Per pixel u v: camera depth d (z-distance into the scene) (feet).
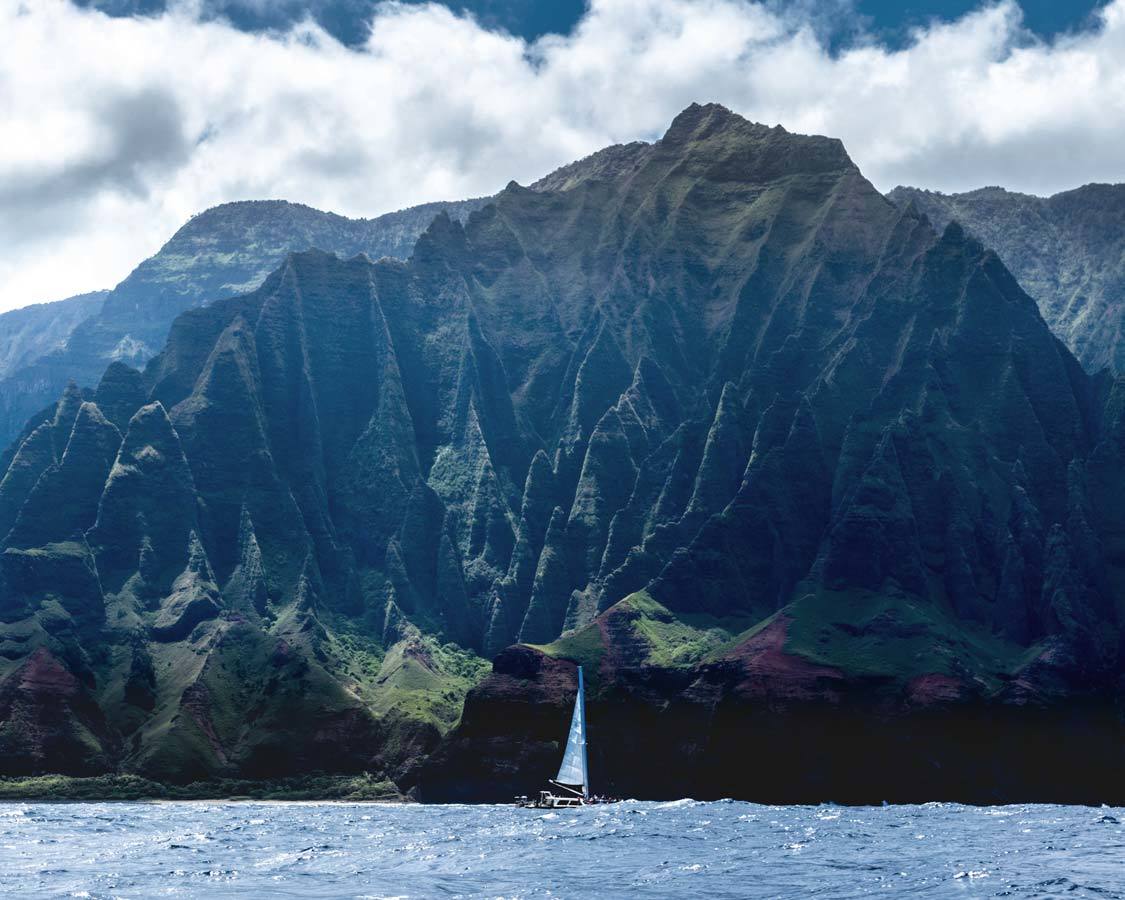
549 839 587.27
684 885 429.79
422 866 488.85
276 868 485.15
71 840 609.42
